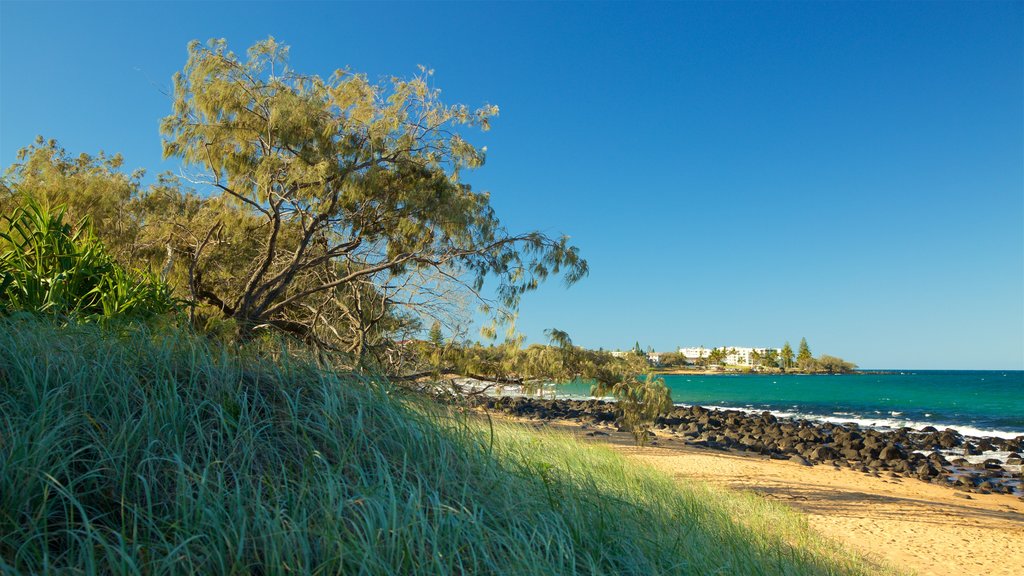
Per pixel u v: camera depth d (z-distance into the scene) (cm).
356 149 919
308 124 868
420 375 1006
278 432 341
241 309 894
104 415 316
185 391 350
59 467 262
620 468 786
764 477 1570
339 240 1062
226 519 260
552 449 710
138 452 291
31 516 243
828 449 2242
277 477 296
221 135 884
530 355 1042
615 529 389
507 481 383
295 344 478
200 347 402
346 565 249
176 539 243
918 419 3734
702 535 495
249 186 943
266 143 905
